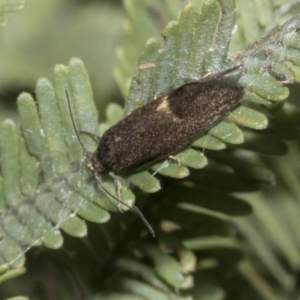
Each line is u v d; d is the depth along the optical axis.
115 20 0.13
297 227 0.10
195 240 0.10
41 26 0.13
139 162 0.09
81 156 0.09
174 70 0.09
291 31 0.09
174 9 0.10
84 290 0.10
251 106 0.09
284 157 0.10
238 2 0.10
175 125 0.09
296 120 0.09
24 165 0.09
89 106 0.09
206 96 0.09
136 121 0.09
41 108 0.09
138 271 0.10
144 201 0.10
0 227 0.09
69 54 0.13
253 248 0.10
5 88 0.12
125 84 0.10
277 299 0.10
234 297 0.10
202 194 0.10
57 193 0.09
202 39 0.09
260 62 0.09
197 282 0.10
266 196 0.10
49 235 0.09
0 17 0.09
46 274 0.11
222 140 0.09
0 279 0.09
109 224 0.10
